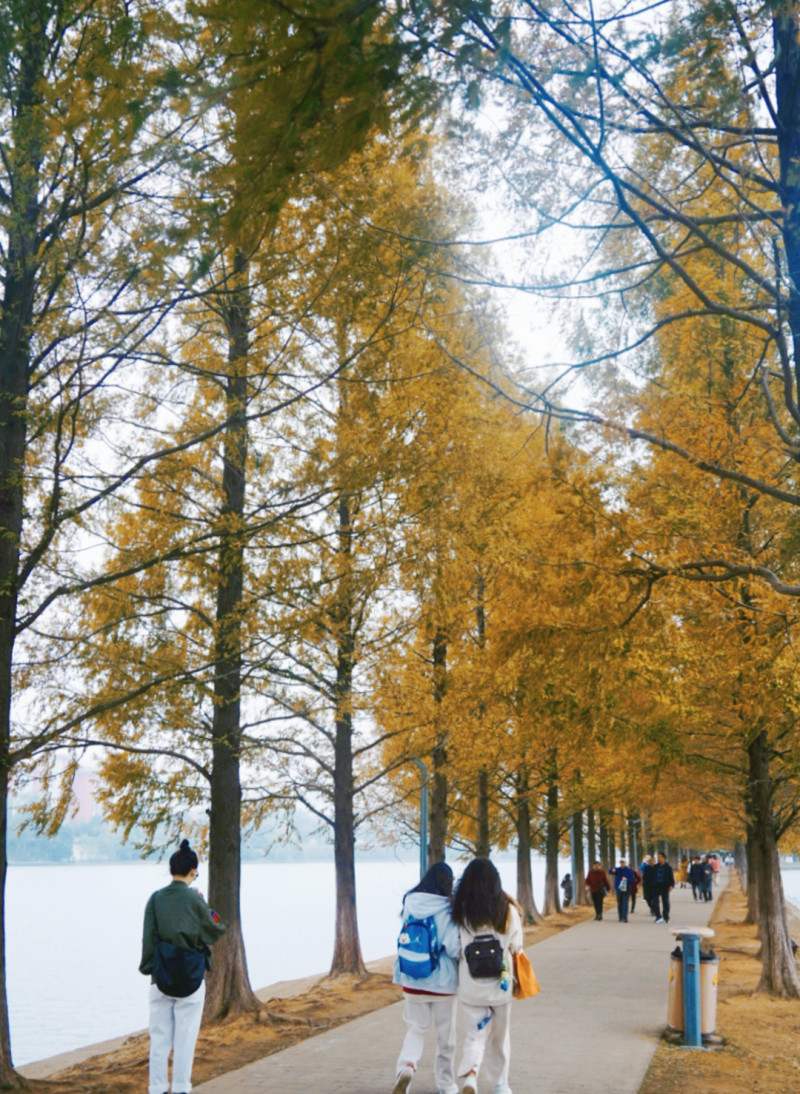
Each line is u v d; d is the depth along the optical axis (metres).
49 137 7.30
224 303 9.91
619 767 18.16
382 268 8.44
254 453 10.67
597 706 8.90
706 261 9.07
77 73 5.28
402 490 10.04
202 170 6.12
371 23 4.27
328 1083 7.96
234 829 12.36
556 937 22.81
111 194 7.80
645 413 9.62
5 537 9.06
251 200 4.88
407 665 16.41
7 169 7.96
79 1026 16.38
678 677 9.29
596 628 8.63
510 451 9.73
